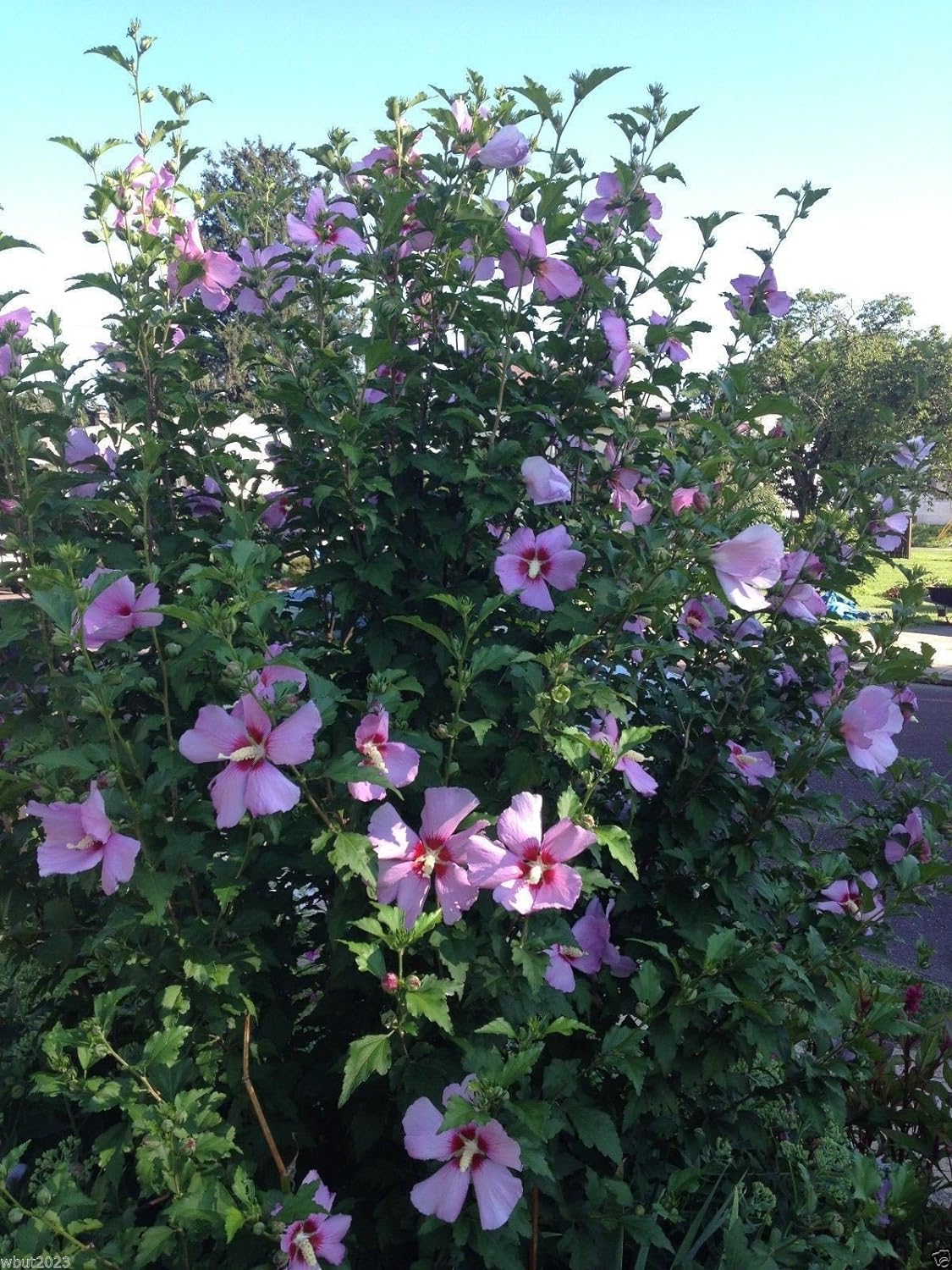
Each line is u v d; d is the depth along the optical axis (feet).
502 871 6.24
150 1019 7.18
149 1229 5.57
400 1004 6.19
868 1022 8.02
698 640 10.30
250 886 7.72
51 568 6.86
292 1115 7.50
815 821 11.24
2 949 8.51
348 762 6.07
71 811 6.32
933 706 40.14
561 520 9.53
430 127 9.61
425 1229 6.04
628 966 8.28
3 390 9.04
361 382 8.68
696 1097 8.80
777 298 12.25
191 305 10.55
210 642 6.86
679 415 10.34
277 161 73.26
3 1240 5.59
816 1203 7.19
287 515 9.87
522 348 9.60
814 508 11.02
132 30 10.06
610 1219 6.89
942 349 92.12
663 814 9.05
